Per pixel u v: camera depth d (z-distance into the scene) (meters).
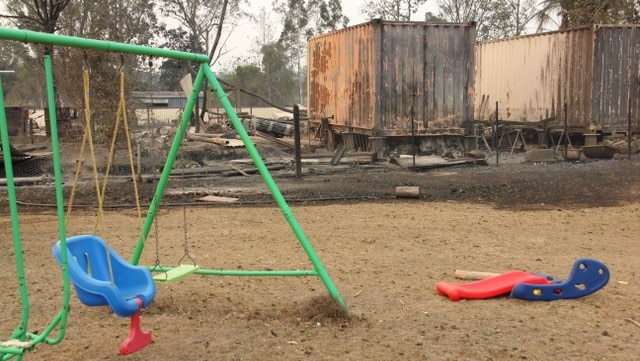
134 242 8.23
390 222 9.48
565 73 19.73
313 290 5.90
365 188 13.18
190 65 18.09
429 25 17.73
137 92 30.95
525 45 21.75
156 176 14.66
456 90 18.08
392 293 5.76
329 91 21.44
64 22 30.36
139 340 4.31
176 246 7.93
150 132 21.88
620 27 18.55
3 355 3.69
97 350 4.54
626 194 11.95
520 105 22.12
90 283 4.01
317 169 16.58
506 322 4.93
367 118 18.27
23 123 25.83
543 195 12.06
